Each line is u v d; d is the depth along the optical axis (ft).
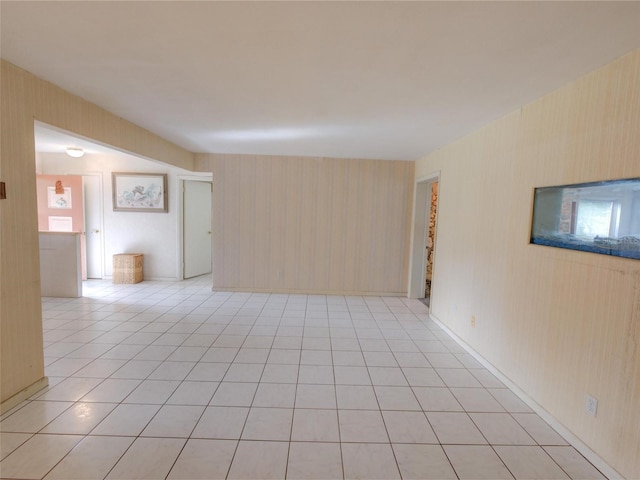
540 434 6.99
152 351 10.43
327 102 8.66
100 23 5.22
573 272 6.72
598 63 6.04
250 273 18.03
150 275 20.13
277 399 7.99
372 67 6.56
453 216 12.51
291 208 17.69
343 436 6.77
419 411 7.68
